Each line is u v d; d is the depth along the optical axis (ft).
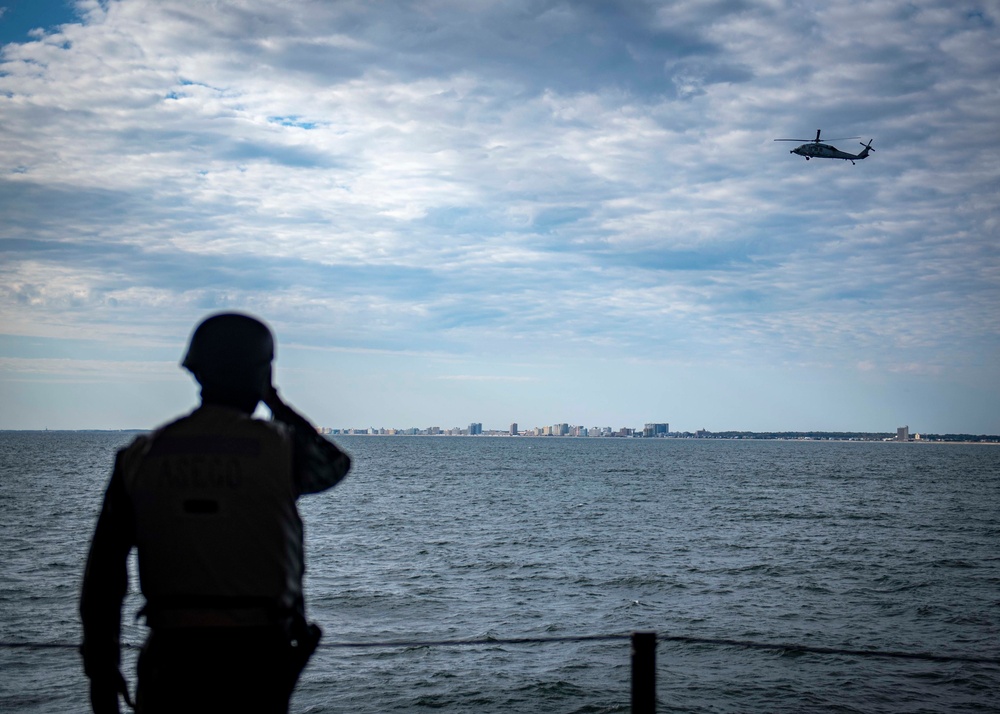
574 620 61.87
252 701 8.18
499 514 141.90
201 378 8.98
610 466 353.51
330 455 9.13
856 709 42.70
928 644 55.31
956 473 322.14
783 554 95.76
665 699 44.24
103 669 8.38
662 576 79.92
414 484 222.48
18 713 41.34
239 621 8.13
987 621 61.93
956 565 88.43
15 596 65.98
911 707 42.98
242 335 9.07
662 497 183.01
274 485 8.39
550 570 83.15
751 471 317.42
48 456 378.73
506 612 64.28
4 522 117.60
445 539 107.04
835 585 76.13
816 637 57.00
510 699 44.32
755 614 64.03
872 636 57.36
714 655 52.49
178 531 8.12
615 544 103.55
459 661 50.98
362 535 110.93
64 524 115.85
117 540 8.44
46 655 50.44
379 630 58.49
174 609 8.13
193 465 8.27
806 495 193.98
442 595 70.18
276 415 9.36
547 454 534.37
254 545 8.23
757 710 42.60
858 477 281.33
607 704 43.62
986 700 44.06
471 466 342.85
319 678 47.67
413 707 43.21
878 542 107.65
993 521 136.87
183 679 8.03
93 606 8.32
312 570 82.07
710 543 105.50
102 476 231.30
